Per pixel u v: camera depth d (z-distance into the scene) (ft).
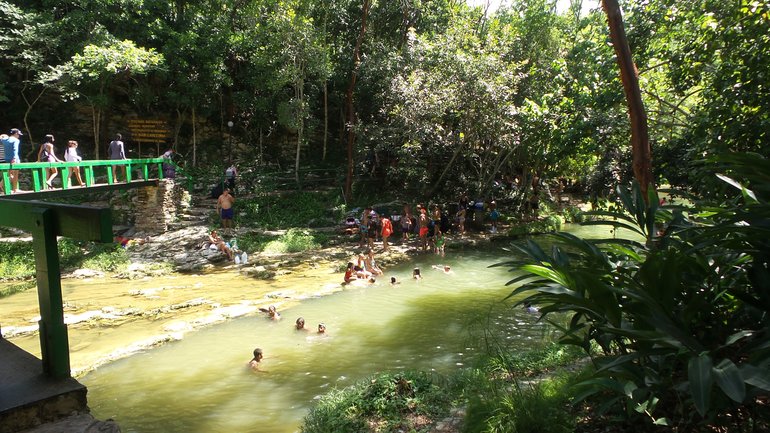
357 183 78.18
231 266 48.73
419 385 18.71
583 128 31.07
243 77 79.00
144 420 20.27
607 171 41.47
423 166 76.84
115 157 52.29
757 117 21.53
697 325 10.79
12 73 68.44
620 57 22.71
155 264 47.83
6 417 6.35
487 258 54.29
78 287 41.32
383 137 67.15
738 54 22.85
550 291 10.18
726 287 10.92
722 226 9.02
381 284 42.98
